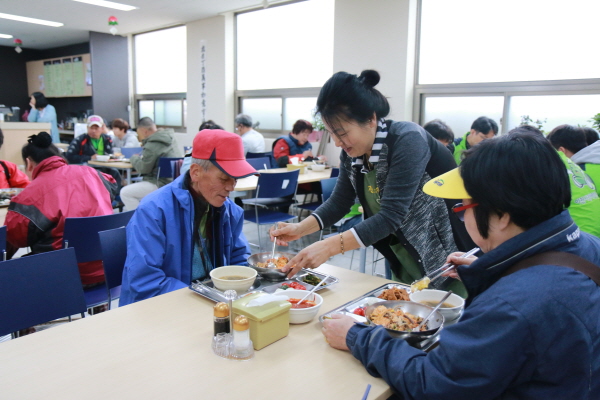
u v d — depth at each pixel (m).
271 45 6.32
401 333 1.04
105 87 8.29
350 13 5.21
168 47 7.82
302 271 1.64
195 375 0.96
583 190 2.13
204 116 7.21
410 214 1.64
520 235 0.82
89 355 1.03
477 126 3.69
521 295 0.76
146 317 1.24
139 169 4.73
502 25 4.27
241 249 1.82
